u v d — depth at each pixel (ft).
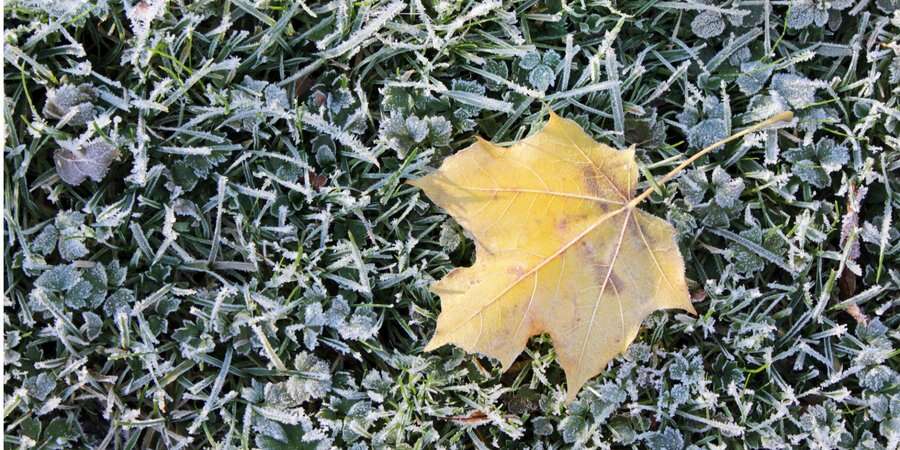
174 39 1.27
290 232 1.28
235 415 1.26
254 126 1.26
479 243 1.18
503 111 1.29
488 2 1.28
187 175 1.26
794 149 1.33
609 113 1.34
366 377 1.27
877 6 1.36
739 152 1.32
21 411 1.23
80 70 1.24
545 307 1.19
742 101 1.37
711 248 1.32
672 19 1.36
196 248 1.28
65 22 1.23
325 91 1.30
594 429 1.28
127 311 1.24
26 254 1.22
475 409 1.28
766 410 1.34
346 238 1.30
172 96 1.25
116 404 1.25
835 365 1.34
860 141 1.36
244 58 1.30
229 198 1.29
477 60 1.30
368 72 1.31
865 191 1.32
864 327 1.34
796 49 1.36
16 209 1.22
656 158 1.36
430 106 1.30
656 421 1.33
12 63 1.22
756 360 1.33
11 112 1.22
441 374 1.28
